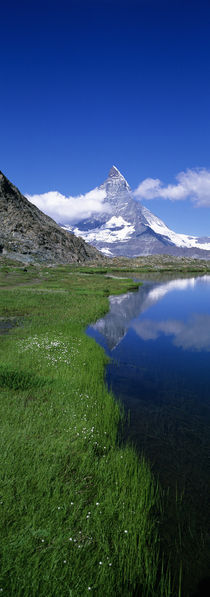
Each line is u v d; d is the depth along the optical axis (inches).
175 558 198.1
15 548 172.7
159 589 177.8
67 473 250.8
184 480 273.0
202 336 883.4
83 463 260.1
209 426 376.2
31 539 179.9
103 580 167.2
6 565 162.6
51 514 201.9
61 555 175.2
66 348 633.0
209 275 4512.8
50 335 740.0
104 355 657.0
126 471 262.1
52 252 4869.6
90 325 983.0
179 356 682.8
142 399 454.9
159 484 266.7
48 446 280.1
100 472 253.0
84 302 1352.1
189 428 368.8
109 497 226.4
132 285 2393.0
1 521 188.5
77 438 302.0
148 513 228.8
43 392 417.4
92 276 3122.5
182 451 318.7
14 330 796.6
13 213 5049.2
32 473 237.5
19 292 1612.9
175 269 5428.2
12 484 223.1
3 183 5310.0
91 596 156.5
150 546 202.8
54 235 5423.2
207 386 509.7
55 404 379.6
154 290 2246.6
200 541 210.2
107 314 1198.9
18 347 622.5
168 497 251.0
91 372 525.0
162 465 293.3
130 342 799.7
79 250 5954.7
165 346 764.0
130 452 299.4
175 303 1601.9
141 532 206.1
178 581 183.8
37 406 369.4
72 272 3617.1
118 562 181.9
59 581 161.0
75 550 180.4
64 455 269.9
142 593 173.8
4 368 467.2
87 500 225.6
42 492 218.4
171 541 210.2
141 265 5974.4
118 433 351.3
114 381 525.7
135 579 178.4
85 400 397.4
